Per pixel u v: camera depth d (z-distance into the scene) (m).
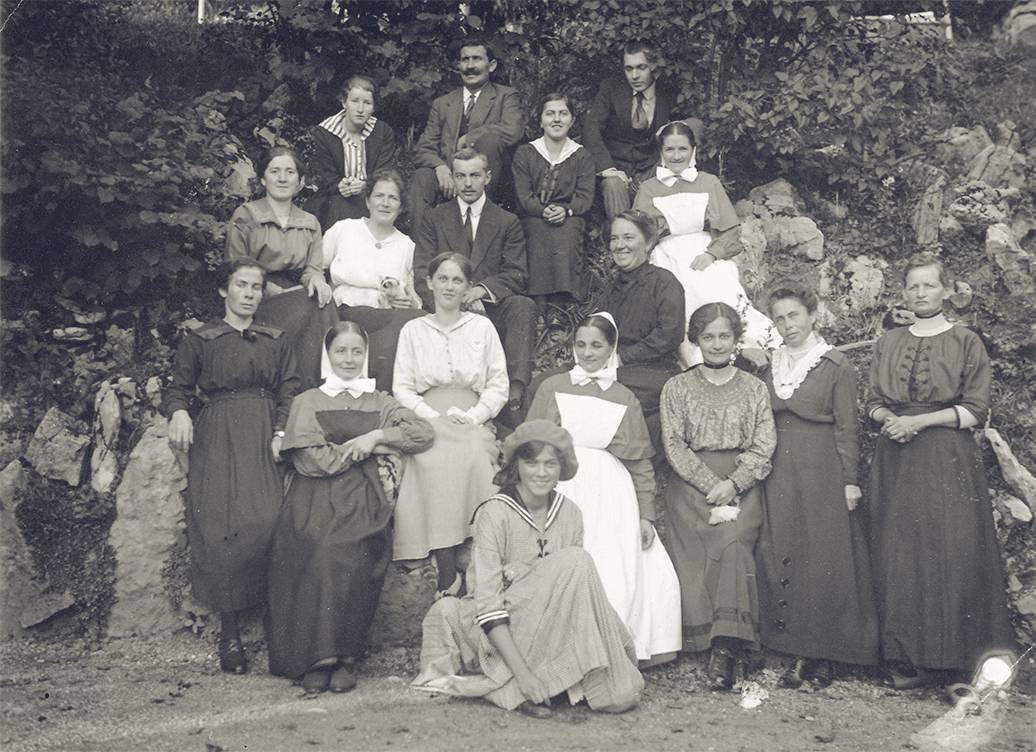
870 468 5.65
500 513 4.90
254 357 5.57
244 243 6.29
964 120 8.30
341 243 6.43
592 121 7.48
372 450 5.39
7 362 6.21
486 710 4.71
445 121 7.44
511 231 6.59
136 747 4.27
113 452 5.91
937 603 5.25
